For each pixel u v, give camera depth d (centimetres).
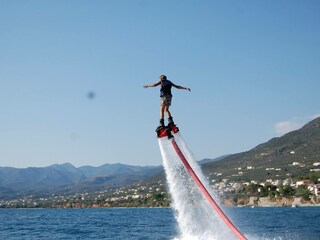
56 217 13200
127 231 5819
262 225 6438
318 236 4609
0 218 12606
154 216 12075
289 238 4428
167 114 2234
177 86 2200
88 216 13575
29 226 7731
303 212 12194
